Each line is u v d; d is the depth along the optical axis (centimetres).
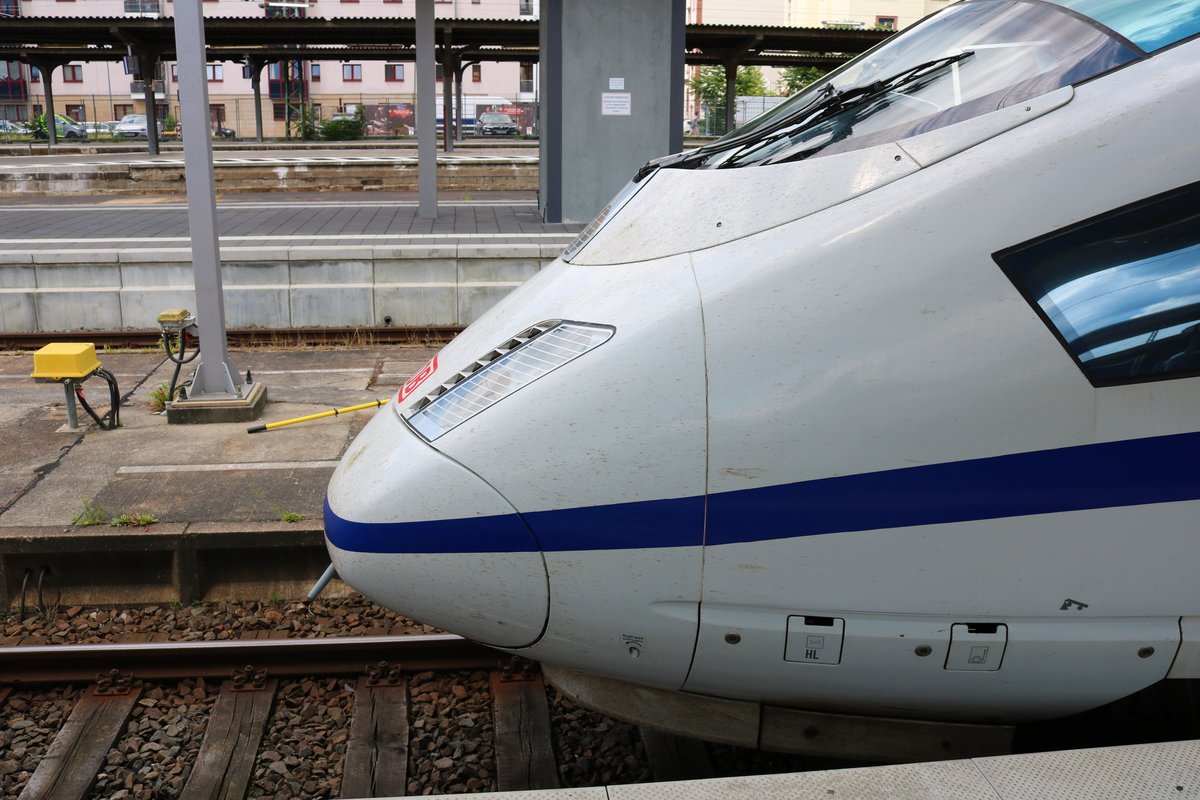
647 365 278
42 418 762
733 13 6044
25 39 2692
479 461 287
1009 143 278
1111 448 270
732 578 279
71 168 2278
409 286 1059
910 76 325
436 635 504
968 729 311
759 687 297
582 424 280
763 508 274
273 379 887
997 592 277
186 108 714
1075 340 268
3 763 398
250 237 1233
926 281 270
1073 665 283
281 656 458
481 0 5416
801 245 280
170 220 1527
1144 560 274
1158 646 281
